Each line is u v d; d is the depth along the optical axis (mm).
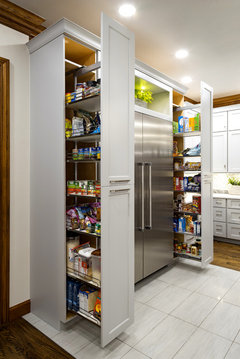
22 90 2273
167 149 3303
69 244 2090
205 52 3109
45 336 1981
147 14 2312
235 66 3516
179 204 3473
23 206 2297
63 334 2008
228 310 2338
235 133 4734
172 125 3418
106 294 1734
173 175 3604
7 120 2143
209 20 2420
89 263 1937
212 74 3816
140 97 3090
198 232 3260
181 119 3463
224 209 4609
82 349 1832
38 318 2244
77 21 2424
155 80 3072
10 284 2205
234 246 4434
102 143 1694
